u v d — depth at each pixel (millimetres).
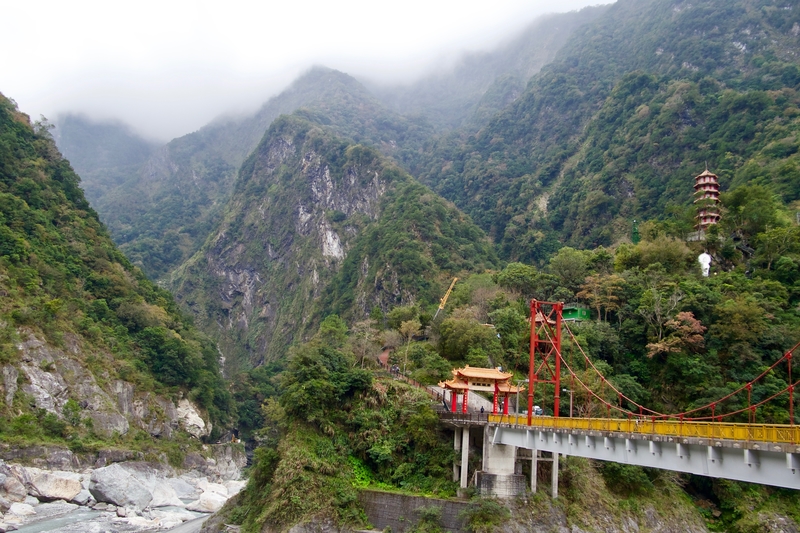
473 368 71188
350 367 82062
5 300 111188
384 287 195125
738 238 115750
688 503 73188
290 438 72875
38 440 97125
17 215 133375
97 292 141000
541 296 114875
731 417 77062
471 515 60562
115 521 81688
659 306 91062
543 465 67250
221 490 116750
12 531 73812
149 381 130250
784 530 68625
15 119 162750
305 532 63000
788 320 87500
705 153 197500
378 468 70125
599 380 81000
